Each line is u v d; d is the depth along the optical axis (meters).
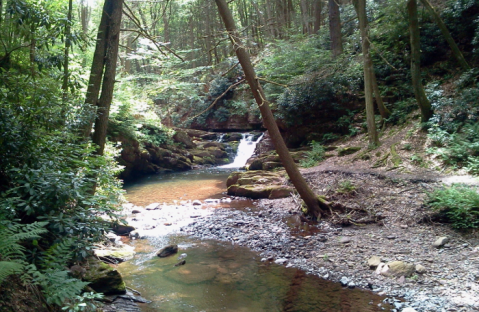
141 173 17.75
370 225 7.46
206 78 28.95
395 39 15.21
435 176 8.77
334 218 7.95
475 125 9.42
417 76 10.95
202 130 28.05
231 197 11.70
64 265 3.56
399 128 12.49
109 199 5.30
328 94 15.86
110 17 6.83
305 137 17.12
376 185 9.04
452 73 12.85
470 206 6.37
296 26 25.67
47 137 4.63
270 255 6.32
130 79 18.97
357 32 18.09
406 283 4.86
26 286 2.78
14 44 5.54
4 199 3.74
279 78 19.53
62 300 2.79
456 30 13.57
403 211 7.51
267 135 20.00
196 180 15.79
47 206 4.03
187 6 24.20
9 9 4.56
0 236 2.87
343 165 11.72
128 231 7.93
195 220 8.90
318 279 5.24
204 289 4.98
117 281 4.66
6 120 4.03
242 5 32.09
